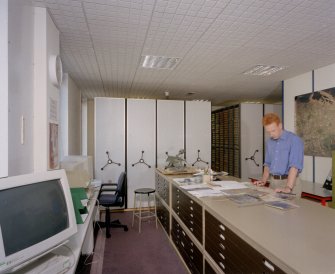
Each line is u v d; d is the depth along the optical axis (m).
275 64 3.74
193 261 2.39
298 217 1.63
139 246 3.31
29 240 1.20
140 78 4.64
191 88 5.54
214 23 2.44
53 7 2.13
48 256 1.37
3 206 1.12
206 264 2.05
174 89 5.65
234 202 1.98
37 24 2.13
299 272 0.96
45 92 2.12
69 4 2.09
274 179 2.62
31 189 1.29
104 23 2.44
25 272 1.19
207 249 2.02
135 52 3.25
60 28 2.54
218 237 1.79
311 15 2.29
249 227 1.45
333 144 3.66
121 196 3.73
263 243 1.23
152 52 3.25
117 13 2.25
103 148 4.99
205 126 5.45
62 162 2.88
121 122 5.07
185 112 5.36
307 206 1.88
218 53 3.28
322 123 3.85
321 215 1.67
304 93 4.23
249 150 5.78
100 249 3.22
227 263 1.64
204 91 5.91
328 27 2.52
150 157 5.18
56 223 1.38
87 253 3.01
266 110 5.91
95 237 3.61
